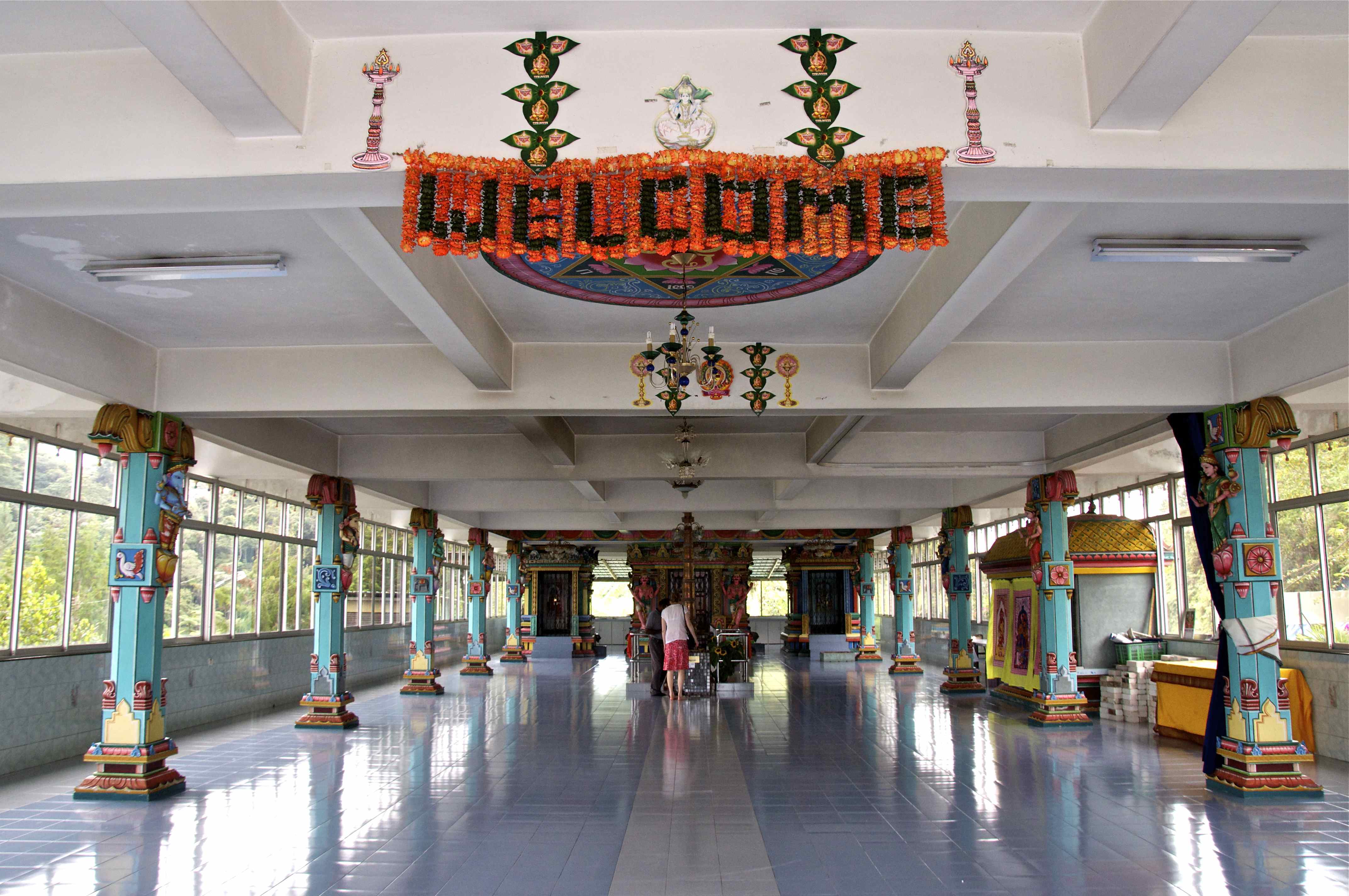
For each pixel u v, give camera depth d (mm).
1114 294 6566
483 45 3709
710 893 4797
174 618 10984
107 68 3773
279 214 5031
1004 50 3719
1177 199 4012
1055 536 11258
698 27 3676
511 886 4918
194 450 8211
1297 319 6898
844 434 9906
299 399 7902
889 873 5117
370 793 7227
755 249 3602
